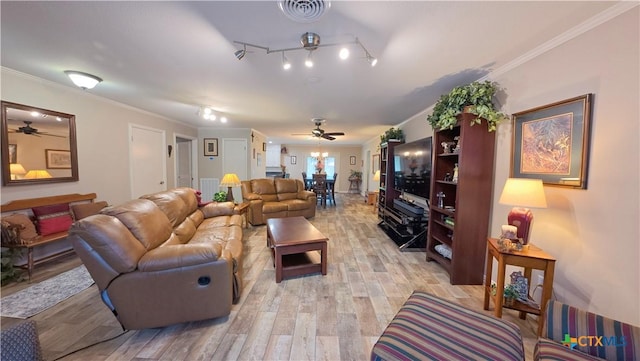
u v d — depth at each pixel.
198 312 1.82
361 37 1.81
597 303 1.57
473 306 2.21
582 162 1.63
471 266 2.58
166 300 1.74
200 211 3.74
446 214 2.85
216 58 2.20
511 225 1.97
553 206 1.85
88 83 2.66
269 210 5.00
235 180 4.46
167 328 1.84
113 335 1.76
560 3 1.41
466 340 1.15
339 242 3.95
